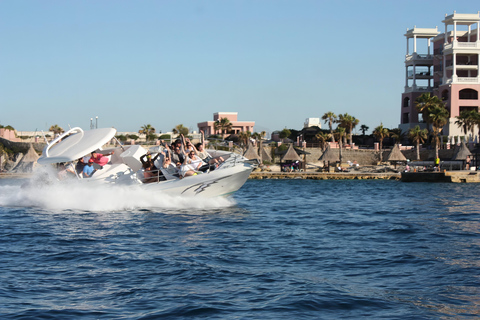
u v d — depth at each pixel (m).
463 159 62.38
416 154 76.88
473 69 82.38
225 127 106.12
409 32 89.69
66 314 7.67
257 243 13.39
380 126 87.44
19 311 7.77
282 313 7.73
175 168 20.41
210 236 14.43
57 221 16.98
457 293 8.72
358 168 74.00
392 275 9.94
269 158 74.38
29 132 96.50
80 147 20.20
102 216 18.12
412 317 7.57
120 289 8.99
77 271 10.23
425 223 17.34
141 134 99.00
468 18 81.06
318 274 10.04
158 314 7.68
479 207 23.69
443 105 76.69
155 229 15.53
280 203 25.69
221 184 20.28
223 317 7.56
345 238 14.21
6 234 14.40
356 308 7.96
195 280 9.58
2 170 75.81
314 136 95.06
